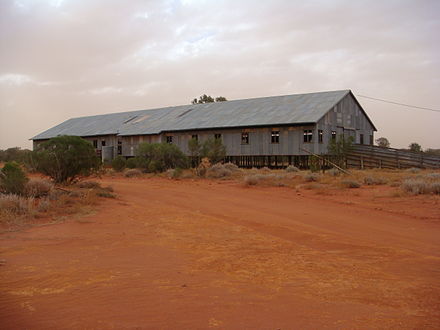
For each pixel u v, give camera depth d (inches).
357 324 161.2
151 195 687.7
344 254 282.8
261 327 157.9
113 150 1973.4
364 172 1104.8
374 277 227.6
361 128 1748.3
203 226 395.5
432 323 162.7
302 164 1395.2
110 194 637.3
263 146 1473.9
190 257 274.5
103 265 252.4
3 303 184.9
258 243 319.3
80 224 399.9
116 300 188.2
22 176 573.0
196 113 1856.5
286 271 240.2
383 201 555.5
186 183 934.4
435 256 274.7
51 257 271.9
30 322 163.0
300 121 1358.3
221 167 1167.0
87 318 166.9
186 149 1669.5
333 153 1248.8
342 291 203.0
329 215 459.2
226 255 280.2
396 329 156.6
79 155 762.8
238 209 515.8
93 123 2294.5
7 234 347.3
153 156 1393.9
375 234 351.3
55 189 612.4
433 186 602.5
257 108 1656.0
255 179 844.6
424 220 417.4
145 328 156.8
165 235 350.9
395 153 1396.4
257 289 205.9
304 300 189.3
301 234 353.1
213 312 173.5
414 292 201.3
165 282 217.2
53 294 197.2
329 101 1504.7
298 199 611.8
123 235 349.7
